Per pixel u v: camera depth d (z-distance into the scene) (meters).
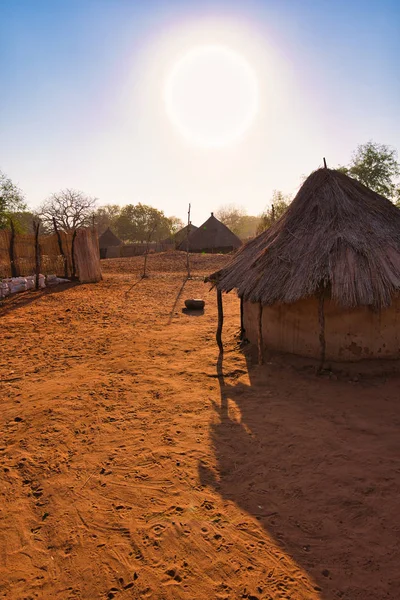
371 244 6.23
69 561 2.97
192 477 3.96
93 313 12.79
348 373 6.32
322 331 6.29
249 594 2.62
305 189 7.79
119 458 4.37
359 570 2.78
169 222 82.25
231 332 9.79
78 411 5.58
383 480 3.77
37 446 4.66
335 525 3.23
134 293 17.02
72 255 20.77
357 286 5.70
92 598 2.64
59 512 3.52
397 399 5.46
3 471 4.16
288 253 6.73
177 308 13.74
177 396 6.03
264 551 2.98
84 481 3.96
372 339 6.54
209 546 3.05
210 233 41.25
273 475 3.95
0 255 17.70
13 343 9.34
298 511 3.42
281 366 6.89
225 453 4.39
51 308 13.60
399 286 5.64
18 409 5.68
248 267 7.21
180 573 2.82
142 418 5.32
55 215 46.94
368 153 37.59
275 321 7.54
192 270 25.95
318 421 5.02
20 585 2.77
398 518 3.28
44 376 7.06
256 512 3.42
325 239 6.49
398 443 4.41
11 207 33.62
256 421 5.12
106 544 3.12
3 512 3.54
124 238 77.25
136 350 8.58
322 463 4.11
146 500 3.64
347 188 7.44
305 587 2.66
